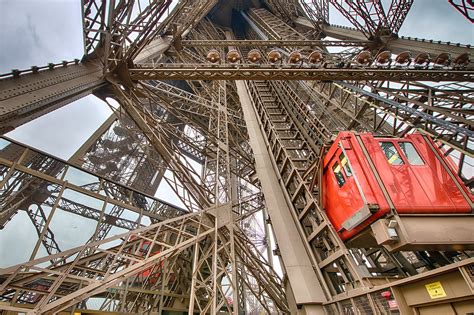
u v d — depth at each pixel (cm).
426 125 914
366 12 1823
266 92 2045
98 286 564
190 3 1914
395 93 1072
